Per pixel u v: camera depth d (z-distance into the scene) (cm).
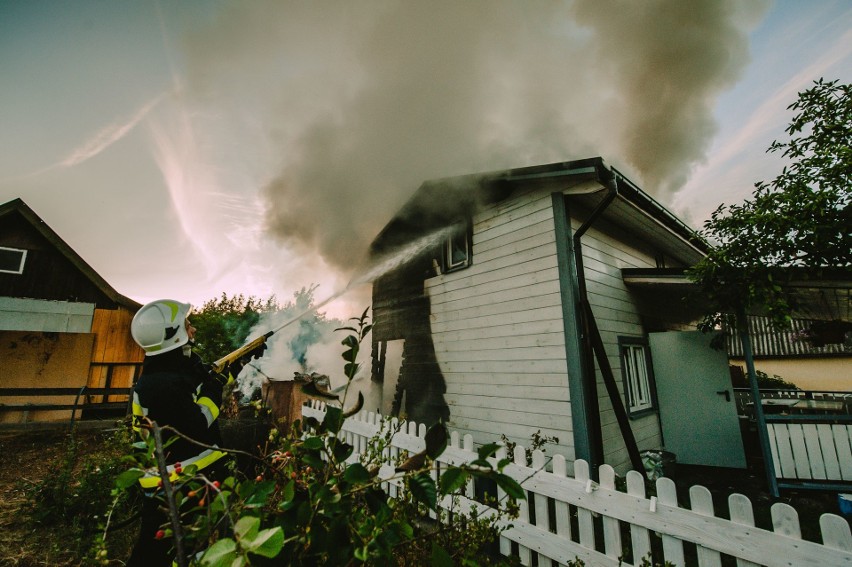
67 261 1130
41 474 497
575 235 552
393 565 113
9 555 292
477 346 639
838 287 461
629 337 649
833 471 453
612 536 239
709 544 202
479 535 199
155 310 219
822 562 172
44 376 1005
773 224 452
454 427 653
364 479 101
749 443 733
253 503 90
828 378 1555
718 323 561
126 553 289
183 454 196
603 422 536
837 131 466
